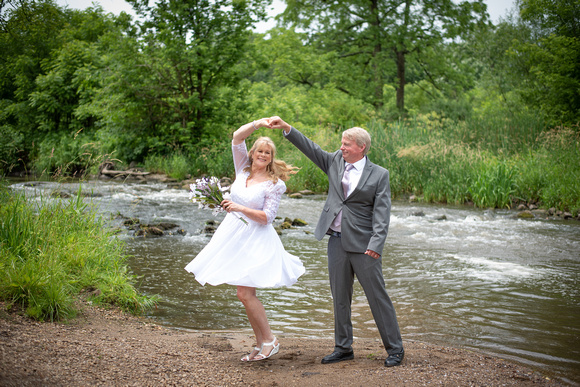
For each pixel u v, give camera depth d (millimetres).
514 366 3260
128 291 4629
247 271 3150
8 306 3410
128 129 20719
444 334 4102
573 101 18219
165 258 6695
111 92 19531
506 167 13555
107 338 3293
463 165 14430
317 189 16531
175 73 20250
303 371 3002
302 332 4199
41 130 24938
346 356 3283
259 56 21234
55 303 3605
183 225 9133
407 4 28438
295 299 5215
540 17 19734
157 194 13617
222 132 20594
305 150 3445
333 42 30641
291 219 10422
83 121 25031
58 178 6086
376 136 16953
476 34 26547
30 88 25516
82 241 5047
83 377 2482
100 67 19891
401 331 4188
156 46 19078
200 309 4742
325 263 6805
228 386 2707
